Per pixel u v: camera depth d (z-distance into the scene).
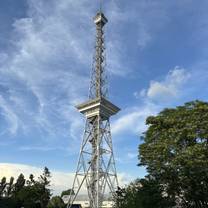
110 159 91.81
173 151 52.38
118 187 75.88
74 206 142.12
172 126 55.31
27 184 154.00
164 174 53.31
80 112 101.75
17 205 124.25
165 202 54.34
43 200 134.75
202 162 47.44
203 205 55.06
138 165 57.50
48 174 152.25
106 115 99.31
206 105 53.75
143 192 56.53
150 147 55.75
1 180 164.62
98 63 106.50
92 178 88.19
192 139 51.62
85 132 95.75
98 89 102.56
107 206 108.44
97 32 110.62
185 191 54.53
